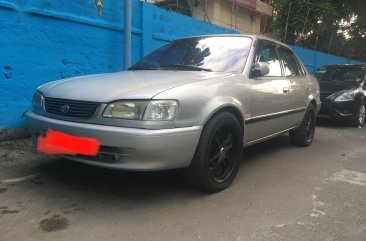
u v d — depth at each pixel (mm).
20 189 3676
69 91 3516
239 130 3949
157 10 7637
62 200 3463
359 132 8133
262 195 3795
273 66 5039
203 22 9055
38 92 3859
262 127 4555
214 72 4180
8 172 4137
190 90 3410
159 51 5012
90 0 6234
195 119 3375
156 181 4043
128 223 3064
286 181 4285
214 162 3748
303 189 4023
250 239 2869
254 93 4223
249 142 4391
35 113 3791
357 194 3912
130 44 6613
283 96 4984
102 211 3268
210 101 3539
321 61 15938
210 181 3650
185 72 4125
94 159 3279
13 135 5336
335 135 7621
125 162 3162
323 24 16938
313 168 4891
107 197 3574
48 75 5727
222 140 3795
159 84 3449
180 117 3258
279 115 4941
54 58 5781
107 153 3174
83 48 6199
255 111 4285
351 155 5730
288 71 5543
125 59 6605
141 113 3129
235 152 3986
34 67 5523
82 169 4312
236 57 4430
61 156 3482
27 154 4793
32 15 5422
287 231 3016
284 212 3389
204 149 3482
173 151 3221
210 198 3656
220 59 4441
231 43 4691
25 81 5430
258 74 4320
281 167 4891
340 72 9906
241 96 3988
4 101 5207
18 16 5254
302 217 3291
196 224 3094
